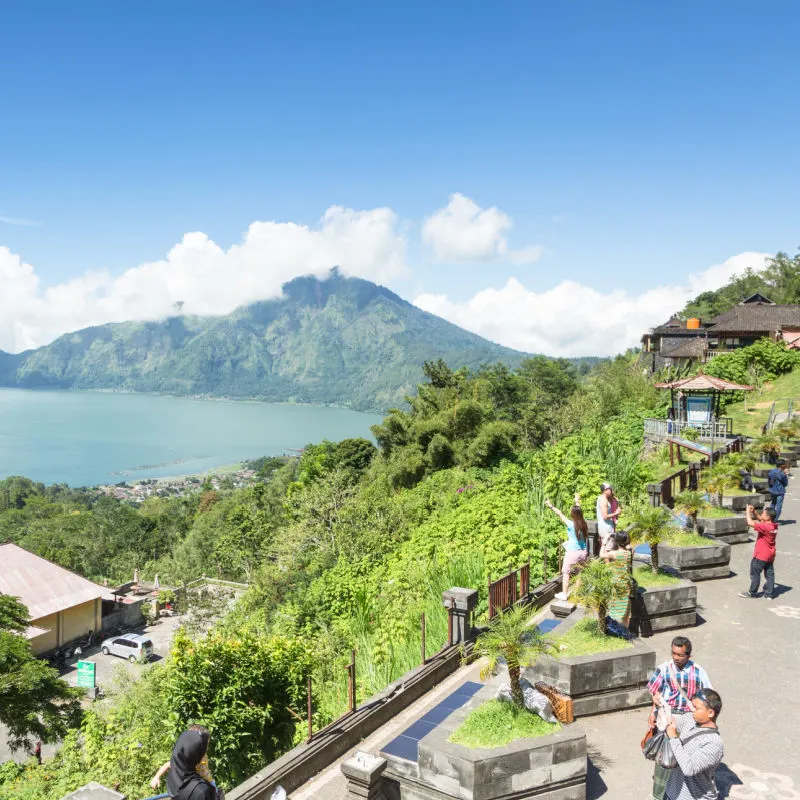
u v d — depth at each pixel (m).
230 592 51.06
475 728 6.20
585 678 7.64
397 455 54.03
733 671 8.77
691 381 28.53
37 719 19.27
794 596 11.73
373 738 7.78
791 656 9.22
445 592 9.80
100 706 20.88
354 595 17.08
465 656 9.49
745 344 59.31
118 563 103.88
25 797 14.23
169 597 52.16
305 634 17.00
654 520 10.58
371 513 36.56
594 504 17.34
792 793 6.14
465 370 63.28
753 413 36.66
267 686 11.47
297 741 10.32
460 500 26.98
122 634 46.38
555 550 14.47
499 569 13.88
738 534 15.30
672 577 10.63
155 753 13.45
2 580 43.59
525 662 6.21
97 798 5.42
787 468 23.31
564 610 10.23
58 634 42.88
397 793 6.28
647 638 9.92
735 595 11.82
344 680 11.58
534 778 5.91
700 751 5.05
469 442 49.00
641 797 6.14
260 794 6.38
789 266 127.50
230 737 10.52
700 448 22.86
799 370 43.72
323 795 6.65
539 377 82.56
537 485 19.38
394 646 11.85
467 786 5.75
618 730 7.39
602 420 37.12
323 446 98.62
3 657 18.67
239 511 86.44
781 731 7.25
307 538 39.91
